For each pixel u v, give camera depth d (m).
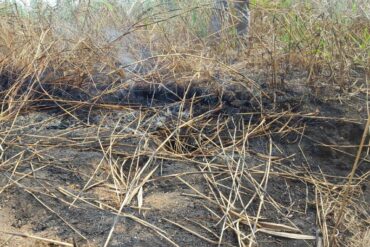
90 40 3.80
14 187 2.60
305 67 3.96
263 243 2.51
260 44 4.13
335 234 2.64
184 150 3.04
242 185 2.81
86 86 3.56
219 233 2.49
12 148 2.89
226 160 2.94
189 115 3.33
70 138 3.01
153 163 2.88
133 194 2.63
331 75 3.86
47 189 2.60
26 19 4.00
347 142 3.33
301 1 4.69
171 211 2.56
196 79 3.60
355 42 4.39
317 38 4.12
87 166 2.80
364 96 3.77
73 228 2.39
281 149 3.17
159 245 2.35
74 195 2.58
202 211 2.59
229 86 3.61
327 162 3.18
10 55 3.58
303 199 2.85
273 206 2.74
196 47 4.12
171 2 4.48
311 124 3.40
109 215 2.48
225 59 3.99
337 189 2.97
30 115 3.27
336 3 4.70
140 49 4.00
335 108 3.58
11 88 3.31
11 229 2.36
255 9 4.55
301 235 2.59
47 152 2.88
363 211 2.84
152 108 3.34
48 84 3.49
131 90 3.55
